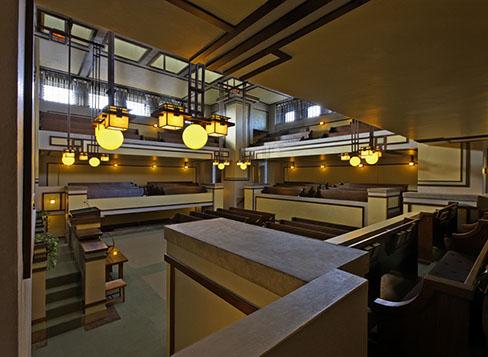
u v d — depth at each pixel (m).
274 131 11.68
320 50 1.42
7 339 0.38
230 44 1.37
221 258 1.30
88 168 8.55
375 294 2.21
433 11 1.07
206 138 2.70
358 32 1.24
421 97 2.21
